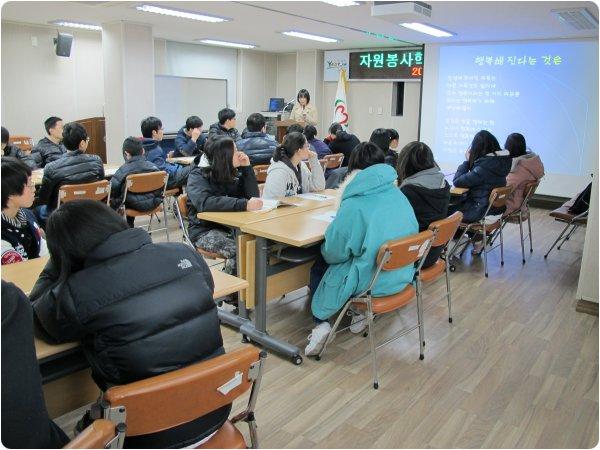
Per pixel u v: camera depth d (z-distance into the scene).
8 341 1.06
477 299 3.62
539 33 6.45
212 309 1.45
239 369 1.26
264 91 10.72
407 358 2.77
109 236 1.35
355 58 9.44
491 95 7.43
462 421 2.23
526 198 4.44
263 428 2.15
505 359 2.78
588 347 2.93
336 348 2.87
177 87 9.04
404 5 4.60
